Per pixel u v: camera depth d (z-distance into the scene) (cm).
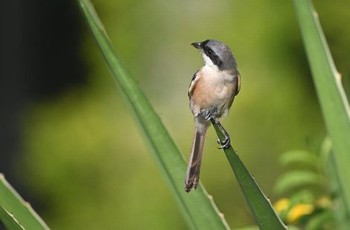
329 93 601
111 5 1498
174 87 1483
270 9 1426
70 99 1530
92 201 1446
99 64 1539
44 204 1483
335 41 1420
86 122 1488
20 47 1705
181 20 1481
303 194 782
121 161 1453
